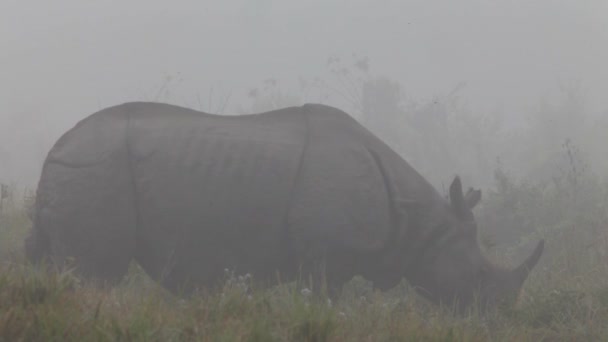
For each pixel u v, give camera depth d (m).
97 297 19.92
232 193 26.77
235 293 20.73
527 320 26.39
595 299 27.36
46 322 16.52
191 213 26.62
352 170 26.98
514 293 27.59
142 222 26.64
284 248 27.14
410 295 29.69
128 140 26.89
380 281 28.36
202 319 19.16
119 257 26.55
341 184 26.73
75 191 26.27
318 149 27.27
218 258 26.98
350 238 26.55
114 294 21.41
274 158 27.05
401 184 27.73
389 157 28.09
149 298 19.66
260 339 17.55
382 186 27.23
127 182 26.53
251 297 20.92
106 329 16.94
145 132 27.14
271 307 20.39
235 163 26.92
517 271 27.97
